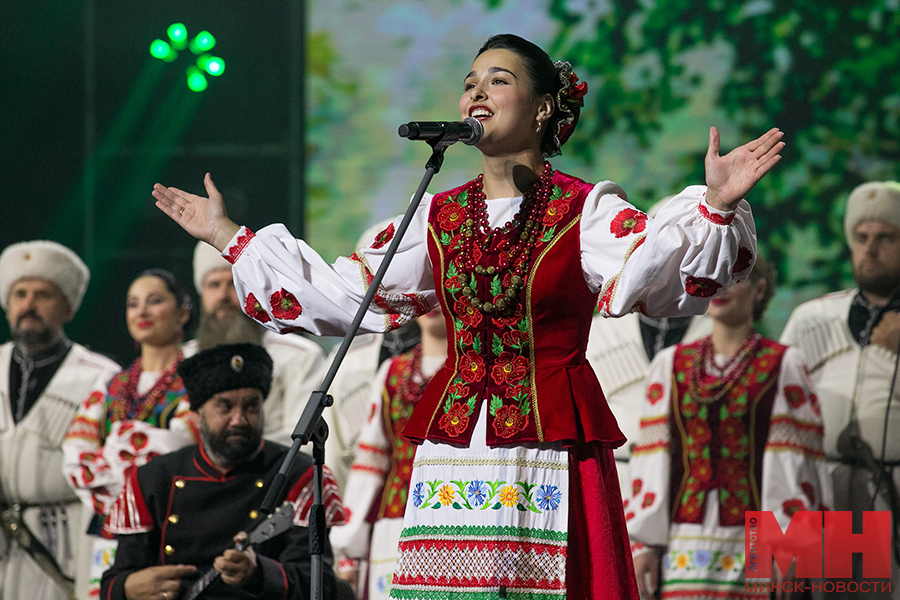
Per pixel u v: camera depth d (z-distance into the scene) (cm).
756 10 1869
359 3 1975
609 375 1495
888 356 1450
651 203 1900
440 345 1406
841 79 1842
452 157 1939
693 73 1889
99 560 1330
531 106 655
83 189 1995
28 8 1980
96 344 1972
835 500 1428
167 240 1989
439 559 621
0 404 1612
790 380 1332
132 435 1340
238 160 1991
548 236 631
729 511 1292
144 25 1988
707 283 588
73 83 1994
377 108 1970
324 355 1730
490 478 620
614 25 1912
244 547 937
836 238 1828
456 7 1956
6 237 1995
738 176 570
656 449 1343
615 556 616
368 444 1388
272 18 1984
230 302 1552
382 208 1964
